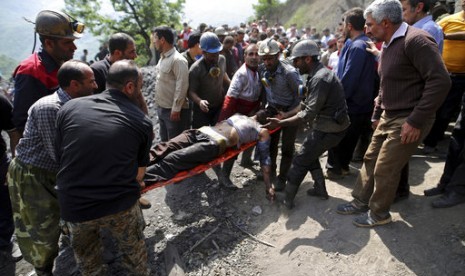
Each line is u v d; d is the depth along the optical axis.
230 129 3.39
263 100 3.86
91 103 2.05
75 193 1.98
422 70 2.17
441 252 2.43
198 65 3.94
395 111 2.47
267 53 3.21
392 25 2.29
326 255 2.66
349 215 2.97
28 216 2.48
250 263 2.83
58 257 3.11
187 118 4.25
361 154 4.12
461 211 2.73
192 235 3.23
